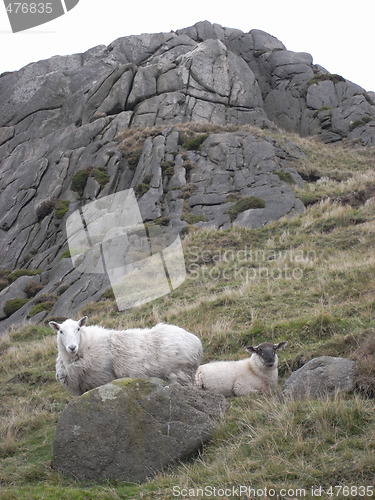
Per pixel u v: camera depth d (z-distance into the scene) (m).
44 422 7.78
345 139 37.19
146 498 5.14
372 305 9.83
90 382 7.13
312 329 9.41
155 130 31.72
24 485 5.74
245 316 11.62
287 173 27.38
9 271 25.83
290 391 6.90
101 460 5.75
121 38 45.62
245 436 5.96
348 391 6.68
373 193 22.95
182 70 37.72
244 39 46.94
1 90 45.91
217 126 32.88
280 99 42.38
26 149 37.19
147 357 7.18
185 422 6.08
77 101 39.03
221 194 25.55
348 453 5.21
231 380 8.00
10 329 17.83
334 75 42.91
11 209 30.20
